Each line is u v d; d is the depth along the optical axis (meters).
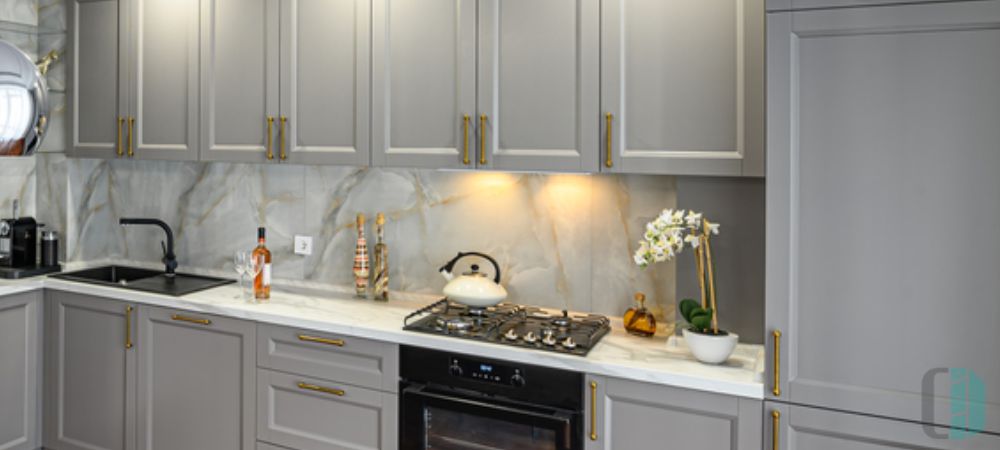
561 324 2.61
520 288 2.93
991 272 1.78
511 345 2.40
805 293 1.97
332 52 2.84
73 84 3.44
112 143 3.37
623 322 2.70
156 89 3.24
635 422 2.22
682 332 2.45
